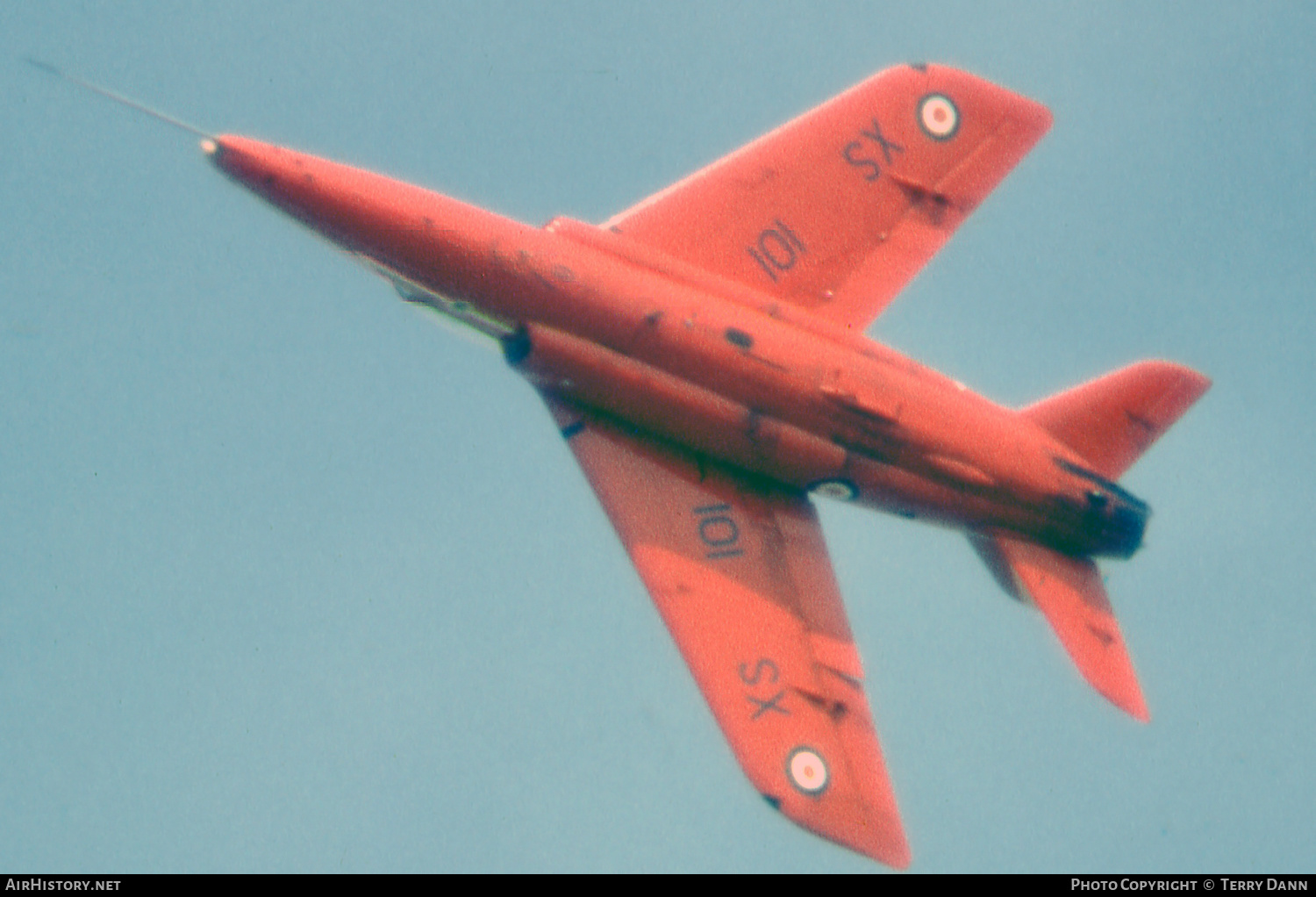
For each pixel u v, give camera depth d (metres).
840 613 56.75
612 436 57.06
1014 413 58.75
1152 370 59.16
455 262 52.97
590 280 53.97
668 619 54.38
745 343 54.91
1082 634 58.16
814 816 51.94
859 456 56.34
